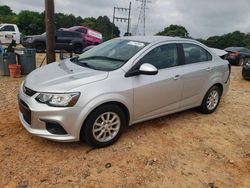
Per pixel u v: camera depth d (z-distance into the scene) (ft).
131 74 13.66
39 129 12.25
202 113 19.01
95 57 15.65
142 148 13.70
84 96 12.09
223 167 12.66
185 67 16.26
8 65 28.53
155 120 17.24
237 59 58.59
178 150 13.80
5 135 14.17
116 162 12.37
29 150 12.89
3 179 10.84
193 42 17.33
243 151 14.25
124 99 13.28
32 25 182.39
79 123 12.16
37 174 11.24
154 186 11.00
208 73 17.62
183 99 16.49
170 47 15.83
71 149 13.12
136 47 14.94
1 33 68.64
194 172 12.10
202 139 15.23
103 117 12.94
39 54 57.82
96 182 11.01
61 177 11.15
